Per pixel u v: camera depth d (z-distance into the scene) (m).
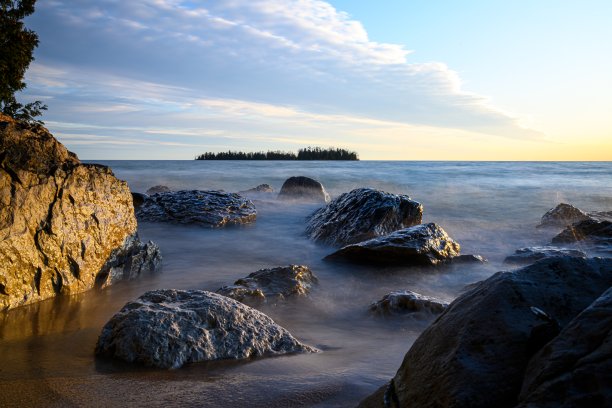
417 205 12.77
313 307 7.44
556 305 2.93
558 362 2.31
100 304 7.24
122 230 8.74
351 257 10.59
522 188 28.97
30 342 5.59
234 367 4.80
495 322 2.82
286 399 4.02
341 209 13.45
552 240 12.81
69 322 6.39
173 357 4.83
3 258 6.60
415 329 6.47
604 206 22.12
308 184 21.62
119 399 3.98
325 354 5.40
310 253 11.68
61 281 7.42
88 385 4.28
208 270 9.75
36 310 6.81
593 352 2.24
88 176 8.06
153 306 5.45
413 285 9.05
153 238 12.91
